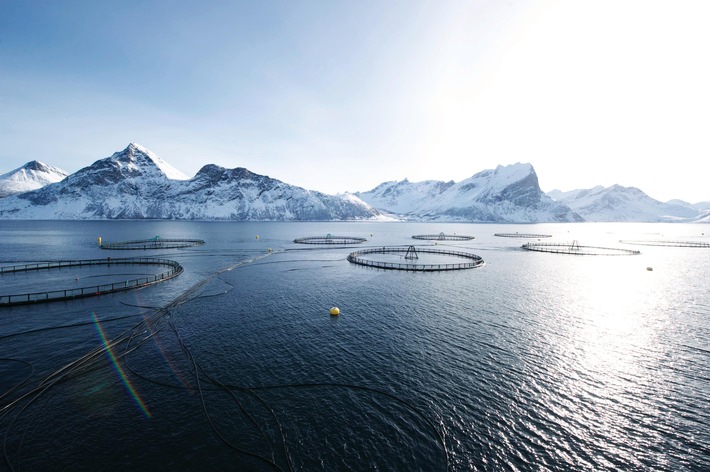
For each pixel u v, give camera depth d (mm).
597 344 40594
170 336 41719
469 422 26156
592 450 23578
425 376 32562
